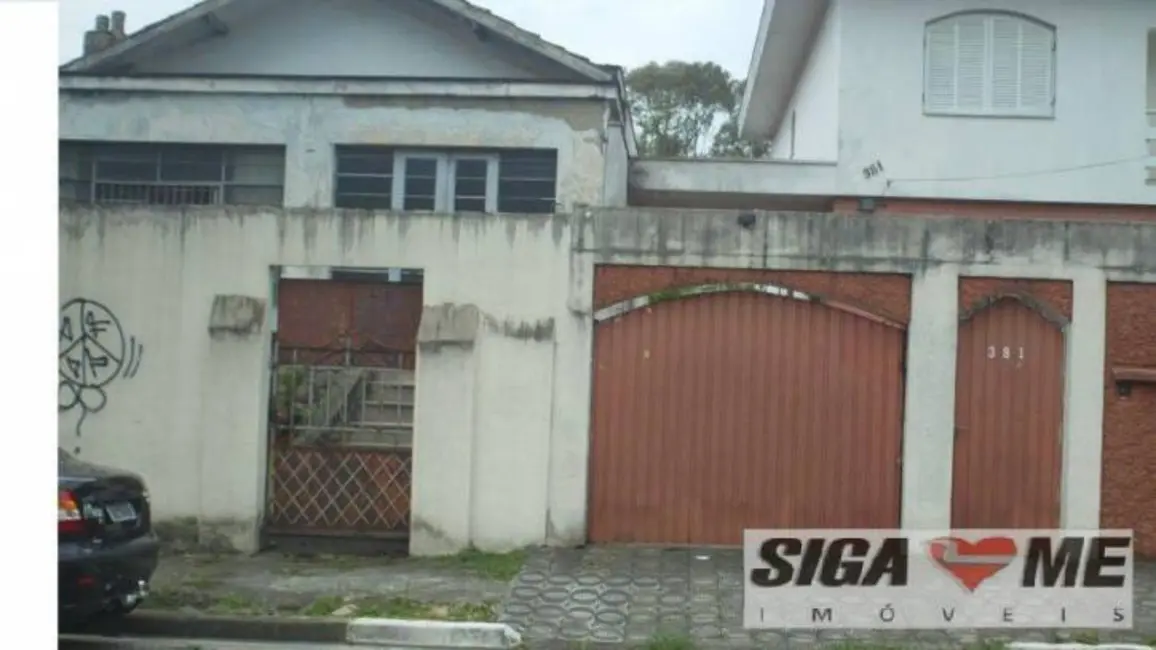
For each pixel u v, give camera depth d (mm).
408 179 13852
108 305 10117
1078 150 15297
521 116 13469
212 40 15586
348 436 10102
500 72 15164
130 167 14172
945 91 15430
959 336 9789
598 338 9977
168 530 10023
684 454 9914
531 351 9906
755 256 9836
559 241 9930
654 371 9922
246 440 9930
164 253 10094
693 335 9914
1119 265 9703
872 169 15383
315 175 13617
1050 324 9789
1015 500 9750
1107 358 9734
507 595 8508
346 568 9406
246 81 13664
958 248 9750
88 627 7875
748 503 9867
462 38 15234
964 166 15359
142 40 15023
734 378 9891
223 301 10008
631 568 9266
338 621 7730
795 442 9844
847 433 9820
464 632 7609
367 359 10148
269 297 10078
